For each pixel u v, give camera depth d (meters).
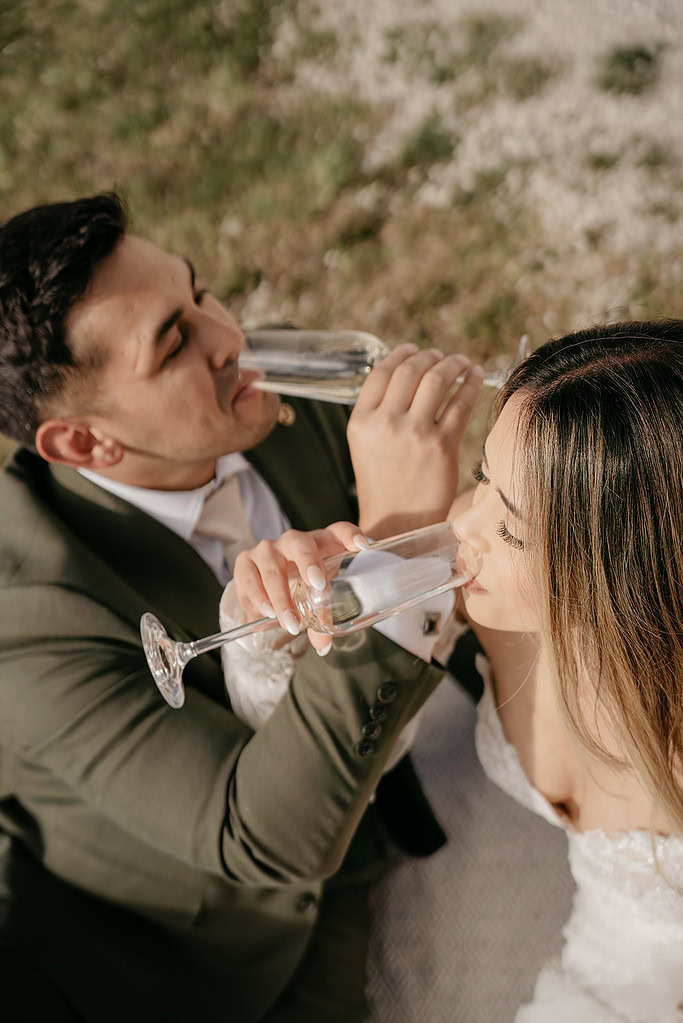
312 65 3.98
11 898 1.72
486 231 3.57
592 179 3.65
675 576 1.24
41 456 1.81
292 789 1.48
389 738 1.52
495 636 1.67
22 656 1.64
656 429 1.18
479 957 1.81
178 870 1.74
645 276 3.43
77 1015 1.68
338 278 3.53
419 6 4.14
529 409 1.25
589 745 1.40
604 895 1.53
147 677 1.64
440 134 3.78
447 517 1.68
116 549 1.79
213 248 3.61
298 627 1.38
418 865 1.93
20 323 1.63
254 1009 1.76
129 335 1.67
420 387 1.57
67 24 4.14
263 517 2.10
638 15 4.06
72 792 1.78
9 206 3.74
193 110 3.88
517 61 3.94
